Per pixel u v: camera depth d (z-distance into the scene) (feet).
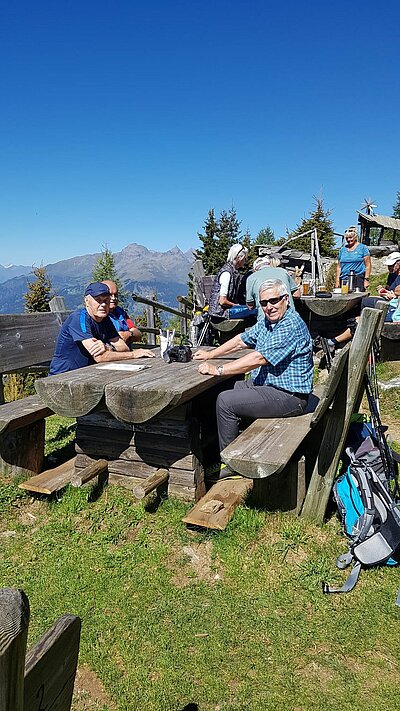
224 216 151.43
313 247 53.98
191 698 7.46
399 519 9.68
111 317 18.51
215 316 24.90
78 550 10.92
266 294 11.66
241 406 12.08
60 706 3.61
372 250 79.77
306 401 12.28
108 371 12.58
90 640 8.53
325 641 8.32
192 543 10.76
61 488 12.69
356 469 10.49
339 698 7.34
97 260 149.89
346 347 9.68
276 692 7.47
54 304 21.15
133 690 7.63
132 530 11.41
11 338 16.65
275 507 11.18
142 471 12.61
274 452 10.02
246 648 8.25
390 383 20.49
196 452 12.26
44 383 11.40
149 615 9.02
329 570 9.78
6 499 12.65
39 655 3.20
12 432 13.32
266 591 9.43
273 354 11.70
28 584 10.00
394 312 23.45
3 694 2.65
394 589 9.30
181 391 10.19
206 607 9.14
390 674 7.70
